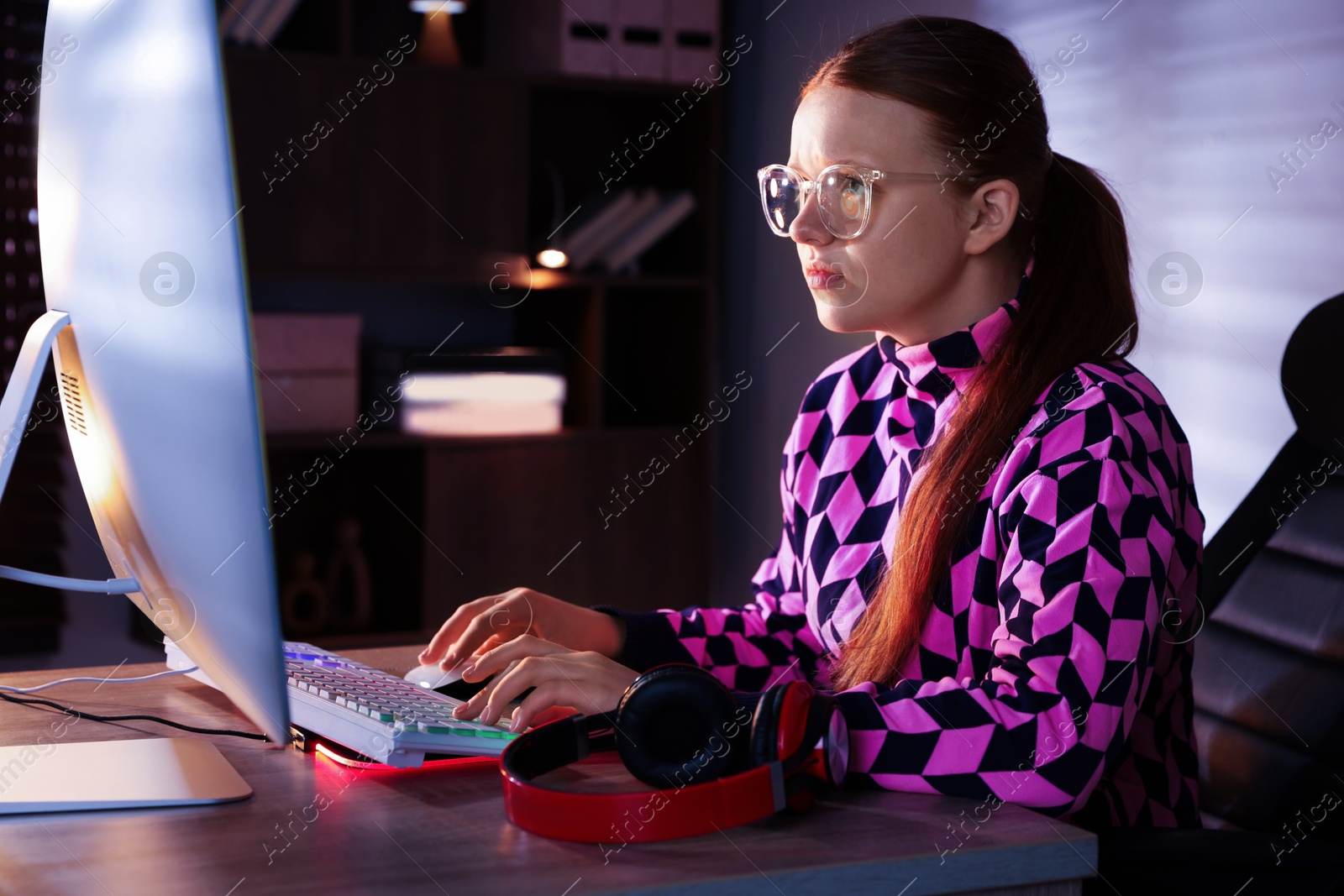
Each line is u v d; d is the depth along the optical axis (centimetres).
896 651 103
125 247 75
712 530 343
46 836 71
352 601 325
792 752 76
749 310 348
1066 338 105
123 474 81
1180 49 207
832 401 129
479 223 315
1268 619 119
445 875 66
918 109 103
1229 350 197
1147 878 81
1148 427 98
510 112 315
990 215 107
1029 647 87
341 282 331
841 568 119
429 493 310
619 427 337
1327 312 125
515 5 334
